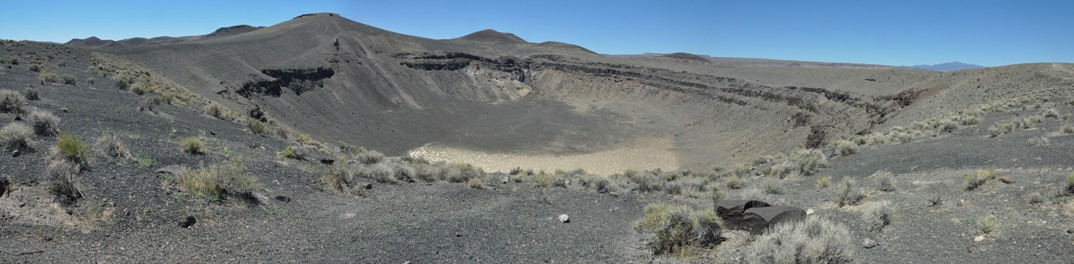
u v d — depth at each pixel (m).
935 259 8.16
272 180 13.75
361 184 15.55
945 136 25.97
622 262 9.05
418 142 72.06
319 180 15.02
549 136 79.00
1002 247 8.21
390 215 12.27
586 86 147.50
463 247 9.94
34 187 9.17
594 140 78.12
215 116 28.56
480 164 58.50
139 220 9.09
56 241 7.73
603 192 18.23
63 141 10.98
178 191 10.77
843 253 7.73
